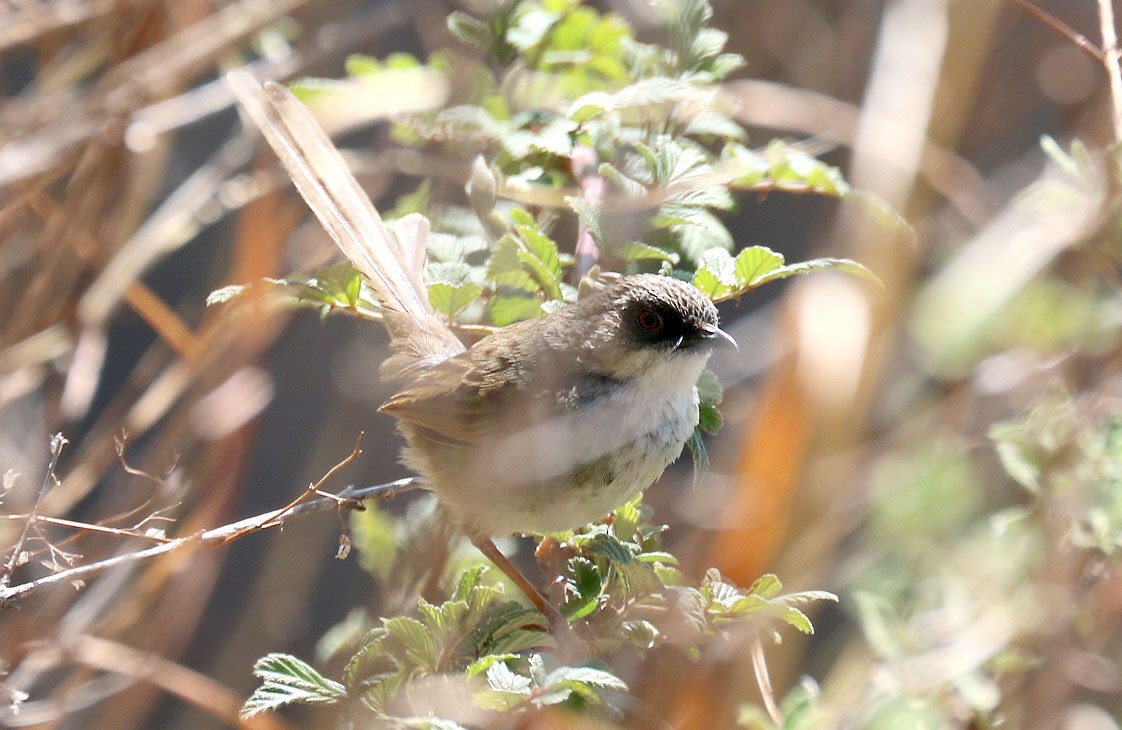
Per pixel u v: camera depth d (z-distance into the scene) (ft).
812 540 34.30
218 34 36.04
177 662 36.42
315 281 26.84
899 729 28.76
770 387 35.86
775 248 53.52
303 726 28.89
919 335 38.24
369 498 27.12
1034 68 46.73
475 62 31.09
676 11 31.37
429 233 30.63
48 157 34.91
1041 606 29.19
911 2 41.09
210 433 35.70
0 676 29.40
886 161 37.99
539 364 27.50
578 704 22.20
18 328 36.32
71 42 41.11
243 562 49.98
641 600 23.68
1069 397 31.35
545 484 26.58
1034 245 37.37
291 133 31.27
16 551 24.79
